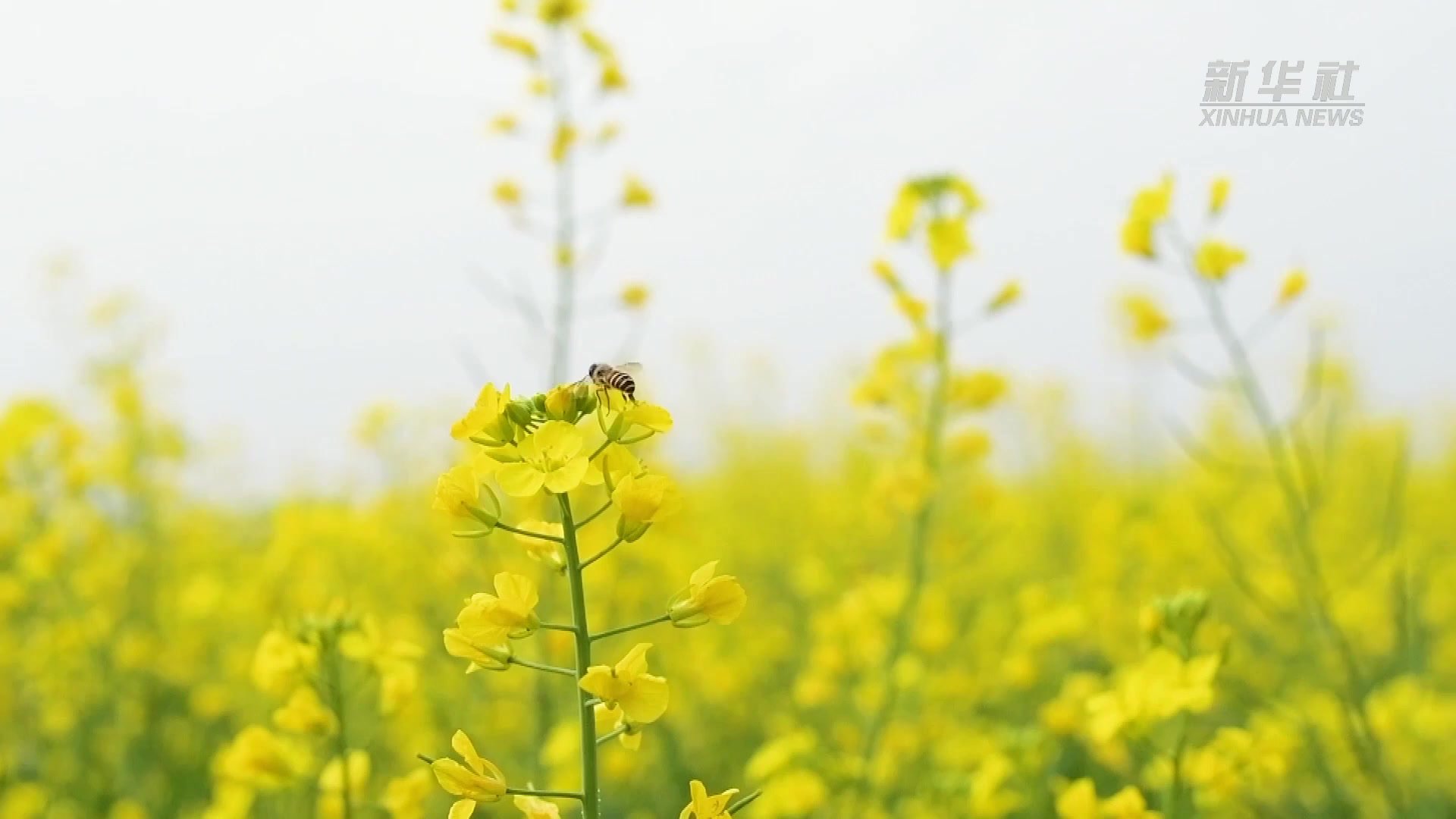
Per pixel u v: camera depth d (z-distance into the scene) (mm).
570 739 1320
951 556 1521
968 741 1529
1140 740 1068
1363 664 1401
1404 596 1296
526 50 1549
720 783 1678
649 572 1697
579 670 918
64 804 1607
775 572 2793
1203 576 1855
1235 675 1562
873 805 1336
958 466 1466
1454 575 2119
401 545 1840
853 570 1820
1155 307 1179
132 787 1678
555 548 941
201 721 1869
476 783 914
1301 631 1574
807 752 1332
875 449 1457
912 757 1435
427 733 1490
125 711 1759
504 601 915
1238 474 1710
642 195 1523
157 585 2143
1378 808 1259
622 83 1548
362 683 1067
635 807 1644
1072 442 3148
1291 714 1181
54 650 1751
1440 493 2818
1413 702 1345
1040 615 1621
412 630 1658
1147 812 1061
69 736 1794
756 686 2004
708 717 1873
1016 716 1745
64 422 1854
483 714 1578
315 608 1602
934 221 1342
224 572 2457
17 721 1862
